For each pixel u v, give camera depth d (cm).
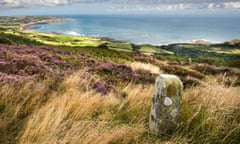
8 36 8562
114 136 391
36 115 476
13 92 594
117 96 765
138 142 400
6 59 928
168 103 405
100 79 983
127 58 2494
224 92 567
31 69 850
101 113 537
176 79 409
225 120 441
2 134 412
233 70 2438
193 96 603
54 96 611
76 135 385
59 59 1276
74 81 765
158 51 12738
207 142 389
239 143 380
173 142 382
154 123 421
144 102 598
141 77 1253
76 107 523
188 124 429
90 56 1731
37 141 377
